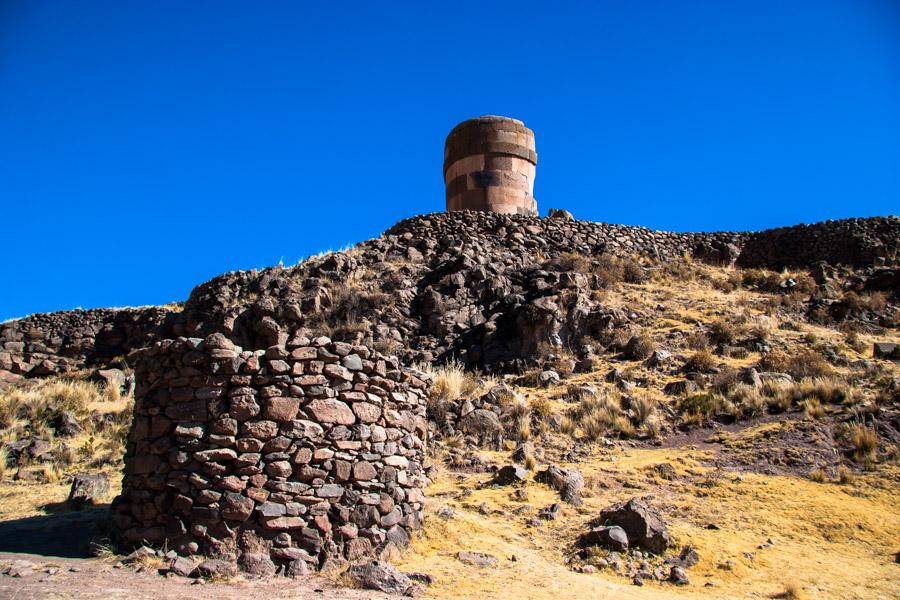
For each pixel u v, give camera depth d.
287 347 9.25
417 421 10.69
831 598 8.38
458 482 12.63
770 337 20.45
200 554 8.31
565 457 14.09
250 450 8.68
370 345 20.73
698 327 21.12
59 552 8.62
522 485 12.17
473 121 30.05
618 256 27.77
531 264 25.95
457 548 9.57
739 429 15.02
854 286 25.39
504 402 16.33
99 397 19.66
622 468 13.06
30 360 27.56
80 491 11.55
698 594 8.44
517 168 30.00
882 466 12.76
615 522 10.07
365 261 25.78
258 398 8.95
